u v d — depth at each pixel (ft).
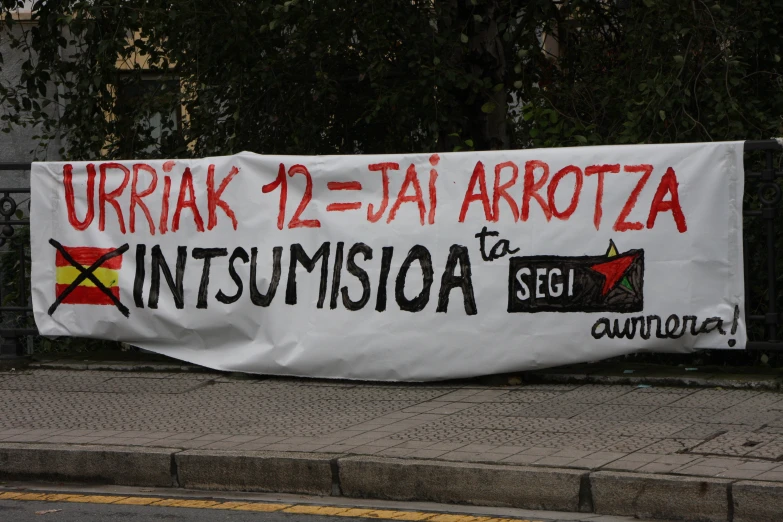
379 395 27.99
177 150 39.45
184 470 23.06
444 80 35.40
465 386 28.55
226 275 30.71
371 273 29.12
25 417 27.22
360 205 29.40
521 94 38.81
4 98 41.01
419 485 21.30
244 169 30.53
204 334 31.12
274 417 26.05
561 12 38.45
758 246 28.71
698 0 33.22
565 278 27.61
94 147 39.52
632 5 35.29
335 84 38.91
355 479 21.79
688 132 32.14
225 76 39.47
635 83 34.58
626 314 27.22
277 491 22.41
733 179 26.48
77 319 32.55
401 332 28.84
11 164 33.04
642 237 27.07
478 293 28.25
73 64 39.86
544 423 24.11
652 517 19.53
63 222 32.60
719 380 26.71
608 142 34.83
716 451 21.08
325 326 29.53
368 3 35.91
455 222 28.50
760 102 34.01
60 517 21.15
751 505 18.70
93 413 27.32
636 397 26.18
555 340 27.68
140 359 33.06
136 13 37.22
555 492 20.29
